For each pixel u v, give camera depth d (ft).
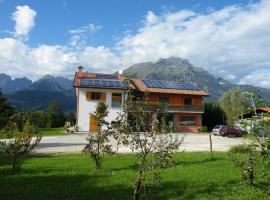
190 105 182.39
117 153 65.82
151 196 32.37
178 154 66.54
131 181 39.04
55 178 41.68
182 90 185.16
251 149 33.30
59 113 241.14
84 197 32.45
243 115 29.07
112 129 34.83
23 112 60.90
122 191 34.50
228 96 205.98
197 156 62.90
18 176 43.37
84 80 168.14
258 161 34.40
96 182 39.01
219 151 75.20
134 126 29.12
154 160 28.22
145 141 28.32
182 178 40.57
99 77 180.04
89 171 46.85
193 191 34.24
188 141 110.63
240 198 31.19
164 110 29.84
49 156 66.28
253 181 36.50
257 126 27.68
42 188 36.37
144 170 28.35
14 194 34.19
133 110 29.19
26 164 54.19
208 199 31.07
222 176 41.50
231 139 126.72
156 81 196.75
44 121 208.13
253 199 30.94
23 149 47.85
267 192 33.01
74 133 150.30
